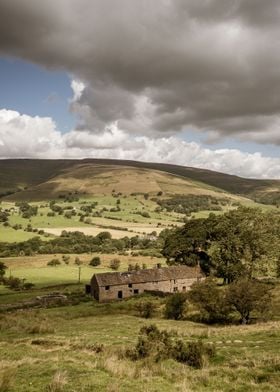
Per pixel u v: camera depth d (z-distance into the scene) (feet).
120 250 587.68
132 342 103.96
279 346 88.53
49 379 55.16
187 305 196.54
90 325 157.79
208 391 57.41
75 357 76.28
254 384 60.13
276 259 272.72
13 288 335.06
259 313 169.68
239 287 159.84
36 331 136.77
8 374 56.13
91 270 431.84
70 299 276.00
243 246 276.82
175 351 79.41
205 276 330.13
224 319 169.37
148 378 60.44
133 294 291.58
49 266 458.09
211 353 81.20
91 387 51.80
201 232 327.88
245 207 304.91
